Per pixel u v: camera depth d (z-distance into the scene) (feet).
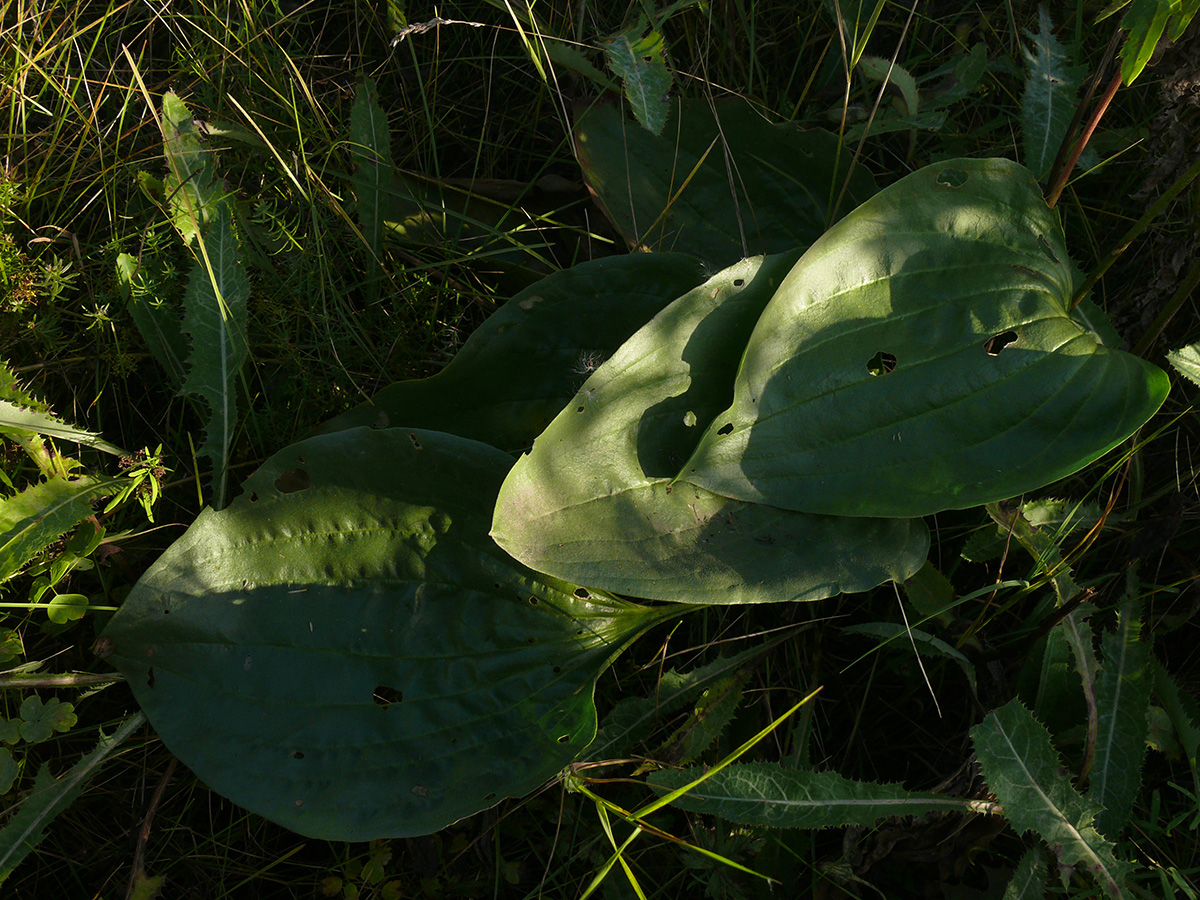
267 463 1.43
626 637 1.47
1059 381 1.39
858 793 1.40
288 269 1.63
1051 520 1.52
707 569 1.40
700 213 1.64
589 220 1.74
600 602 1.47
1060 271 1.44
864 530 1.42
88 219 1.65
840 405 1.39
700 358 1.41
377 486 1.45
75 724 1.40
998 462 1.39
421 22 1.82
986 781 1.37
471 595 1.45
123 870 1.48
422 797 1.38
